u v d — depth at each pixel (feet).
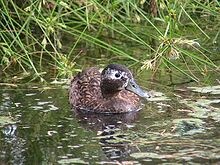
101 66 57.11
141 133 44.68
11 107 49.03
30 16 55.01
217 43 61.87
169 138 43.50
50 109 49.01
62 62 54.24
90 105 50.19
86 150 41.88
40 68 56.75
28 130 45.19
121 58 59.06
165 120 46.73
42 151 41.75
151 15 63.46
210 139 43.09
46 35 54.29
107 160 40.29
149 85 53.11
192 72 55.36
